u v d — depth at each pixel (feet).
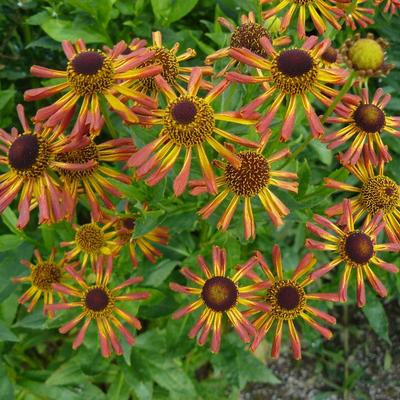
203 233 1.33
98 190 1.01
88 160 0.98
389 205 1.03
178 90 1.02
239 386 1.43
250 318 1.21
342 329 2.01
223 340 1.42
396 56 1.57
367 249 0.97
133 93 0.88
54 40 1.44
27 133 0.93
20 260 1.26
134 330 1.23
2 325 1.26
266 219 1.14
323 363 1.98
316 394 1.94
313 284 1.77
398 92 1.59
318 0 1.05
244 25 1.07
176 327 1.32
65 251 1.32
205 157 0.90
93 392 1.50
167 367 1.38
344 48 0.86
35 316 1.33
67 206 0.95
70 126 1.40
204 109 0.89
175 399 1.50
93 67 0.86
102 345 1.10
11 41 1.63
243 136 1.14
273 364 1.99
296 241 1.65
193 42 1.50
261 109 1.06
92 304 1.09
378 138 0.98
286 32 1.20
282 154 1.00
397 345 2.02
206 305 1.03
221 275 1.05
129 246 1.22
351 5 1.03
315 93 0.91
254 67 0.92
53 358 1.80
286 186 0.99
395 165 1.60
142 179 1.03
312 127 0.88
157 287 1.40
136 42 1.05
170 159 0.89
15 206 1.56
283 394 1.94
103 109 0.91
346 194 1.56
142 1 1.44
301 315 1.06
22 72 1.58
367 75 0.84
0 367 1.36
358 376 1.91
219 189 0.99
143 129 0.92
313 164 1.68
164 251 1.35
